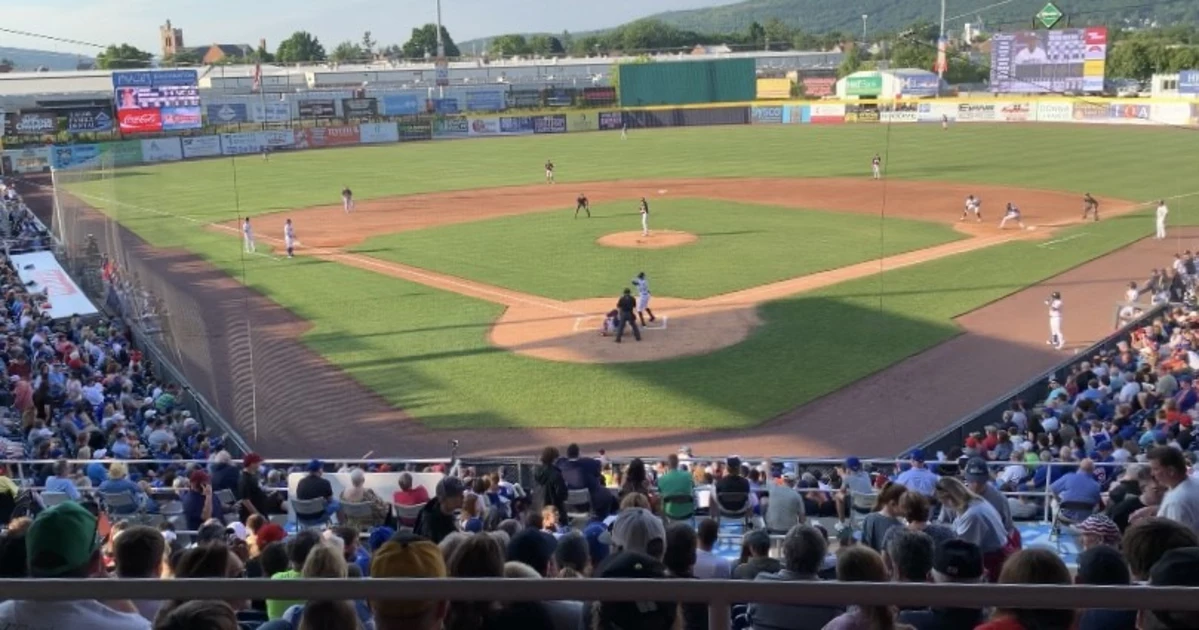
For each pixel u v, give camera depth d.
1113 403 24.72
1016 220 54.28
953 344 33.53
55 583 3.88
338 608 5.06
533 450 25.89
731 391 29.59
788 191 68.38
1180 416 21.61
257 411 28.67
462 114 126.69
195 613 4.96
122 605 6.30
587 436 26.73
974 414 25.92
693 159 88.56
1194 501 9.06
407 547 5.34
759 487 19.22
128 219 64.19
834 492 18.62
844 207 61.28
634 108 126.94
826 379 30.41
